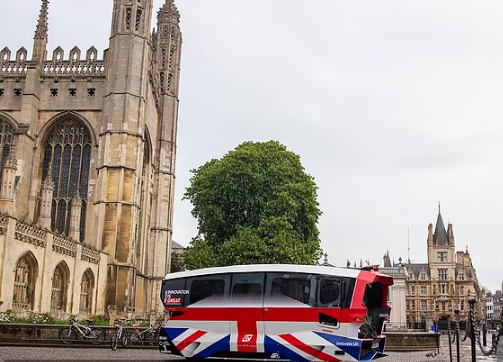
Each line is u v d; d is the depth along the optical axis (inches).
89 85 2559.1
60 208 2497.5
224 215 2239.2
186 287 1007.0
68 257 1884.8
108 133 2428.6
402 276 4630.9
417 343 1560.0
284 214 2162.9
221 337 952.3
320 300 908.0
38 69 2561.5
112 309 1968.5
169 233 3014.3
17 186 2399.1
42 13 2650.1
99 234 2338.8
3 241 1467.8
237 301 955.3
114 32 2539.4
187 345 978.7
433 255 6565.0
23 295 1611.7
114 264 2303.2
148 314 2605.8
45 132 2544.3
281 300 928.3
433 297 6441.9
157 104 3024.1
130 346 1330.0
